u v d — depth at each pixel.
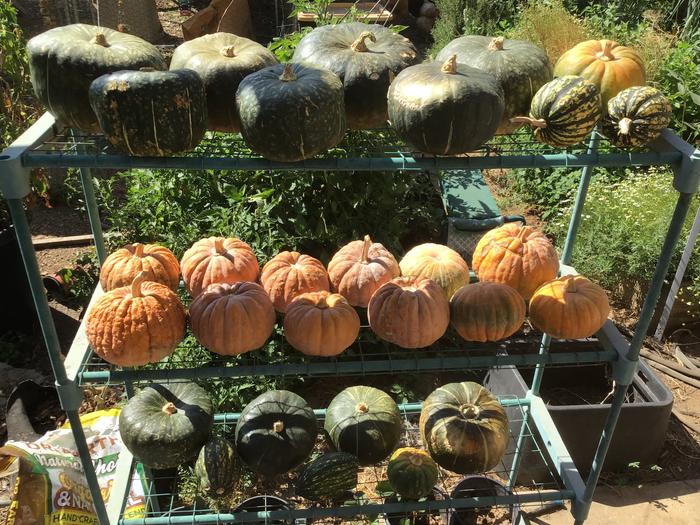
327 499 2.84
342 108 2.11
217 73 2.22
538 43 7.52
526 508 3.47
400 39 2.55
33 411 4.06
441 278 2.72
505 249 2.72
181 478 3.45
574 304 2.48
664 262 2.26
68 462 3.04
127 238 4.59
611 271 5.06
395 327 2.44
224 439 2.73
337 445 2.86
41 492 2.90
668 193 5.14
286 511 2.71
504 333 2.49
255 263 2.82
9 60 5.30
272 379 3.89
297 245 4.33
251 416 2.78
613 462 3.70
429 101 1.97
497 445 2.70
